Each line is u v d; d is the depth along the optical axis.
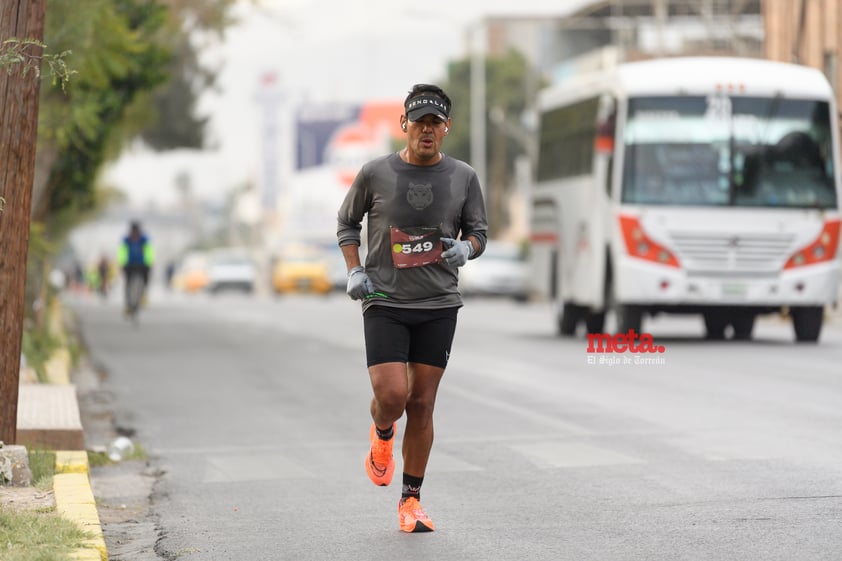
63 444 30.67
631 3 128.00
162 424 39.16
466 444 33.06
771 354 55.31
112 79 65.12
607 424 35.78
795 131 61.16
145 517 25.28
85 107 51.88
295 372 53.97
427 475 28.70
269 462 31.58
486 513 24.38
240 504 26.30
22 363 44.03
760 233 60.31
